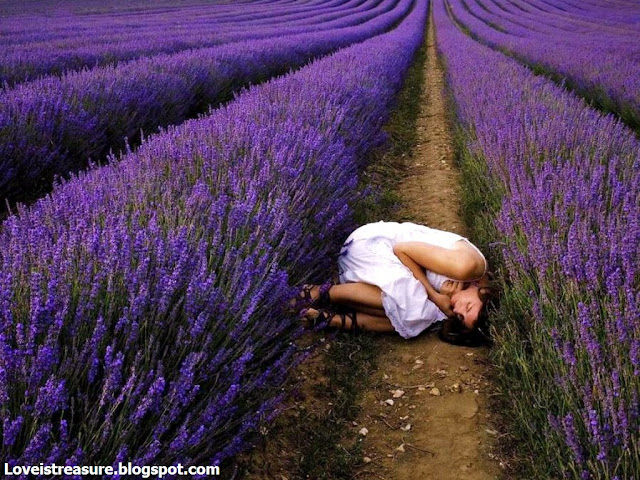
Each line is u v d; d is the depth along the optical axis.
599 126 5.08
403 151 7.21
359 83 6.93
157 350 1.71
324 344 2.90
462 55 13.81
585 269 2.39
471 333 2.87
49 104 5.10
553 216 3.06
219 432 1.81
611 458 1.71
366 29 22.62
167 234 2.22
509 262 2.86
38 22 24.39
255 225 2.60
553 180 3.46
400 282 2.87
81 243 2.03
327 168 3.68
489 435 2.31
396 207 5.07
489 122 5.53
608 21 29.75
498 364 2.63
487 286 2.97
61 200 2.54
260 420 2.00
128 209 2.51
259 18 31.77
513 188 3.55
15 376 1.46
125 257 1.94
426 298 2.90
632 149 4.39
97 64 9.52
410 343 2.97
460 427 2.37
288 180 3.23
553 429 1.99
